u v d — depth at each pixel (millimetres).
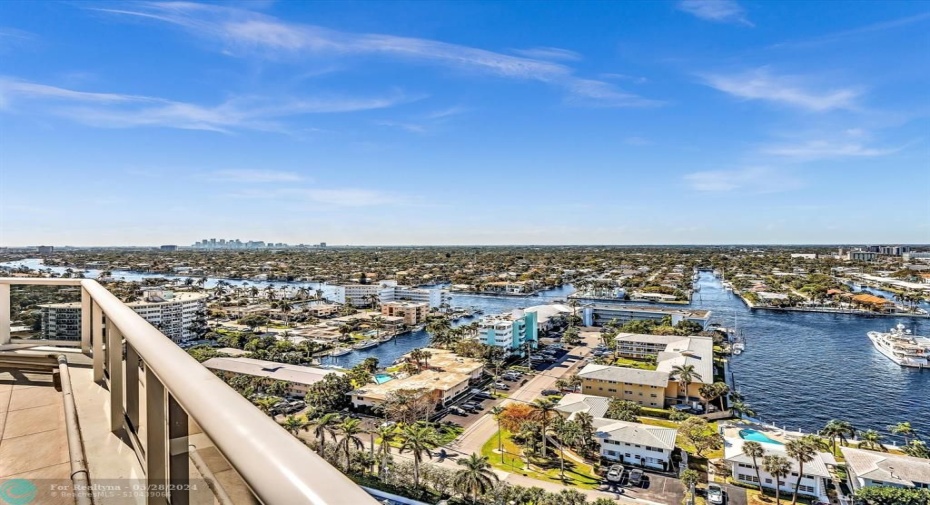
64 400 3234
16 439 3025
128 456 2756
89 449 2826
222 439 1086
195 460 1729
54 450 2900
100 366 4023
